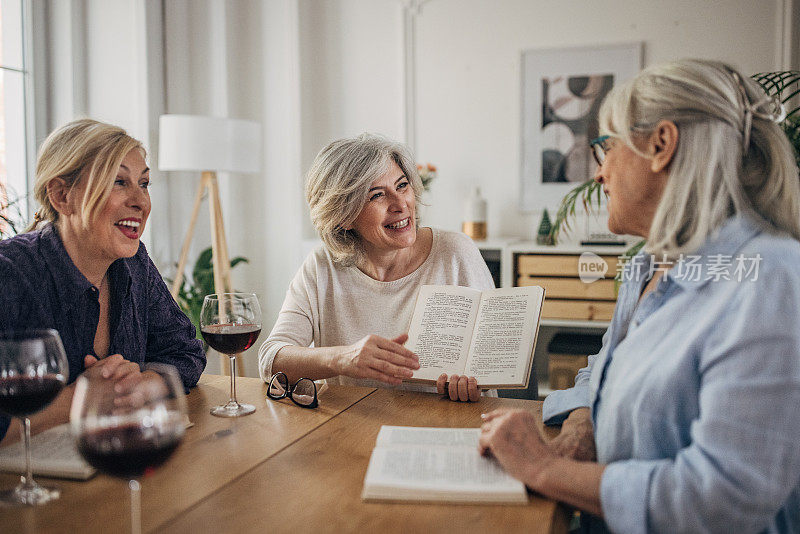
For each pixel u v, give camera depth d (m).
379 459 1.04
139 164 1.39
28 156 3.65
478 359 1.48
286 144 4.13
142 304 1.54
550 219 3.82
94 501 0.93
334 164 1.77
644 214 1.05
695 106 0.96
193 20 4.09
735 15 3.46
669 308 0.97
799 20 3.35
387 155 1.77
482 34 3.87
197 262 3.92
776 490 0.80
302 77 4.09
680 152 0.96
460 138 3.95
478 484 0.95
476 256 1.94
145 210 1.41
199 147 3.38
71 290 1.37
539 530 0.85
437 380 1.47
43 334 1.02
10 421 1.13
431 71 3.96
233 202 4.20
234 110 4.16
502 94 3.86
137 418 0.77
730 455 0.81
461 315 1.58
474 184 3.95
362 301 1.87
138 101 3.82
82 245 1.39
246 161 3.54
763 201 0.97
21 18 3.61
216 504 0.93
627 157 1.03
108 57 3.85
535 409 1.38
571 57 3.72
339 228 1.83
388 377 1.41
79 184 1.34
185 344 1.59
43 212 1.42
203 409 1.37
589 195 2.84
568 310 3.36
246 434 1.21
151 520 0.88
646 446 0.94
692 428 0.87
